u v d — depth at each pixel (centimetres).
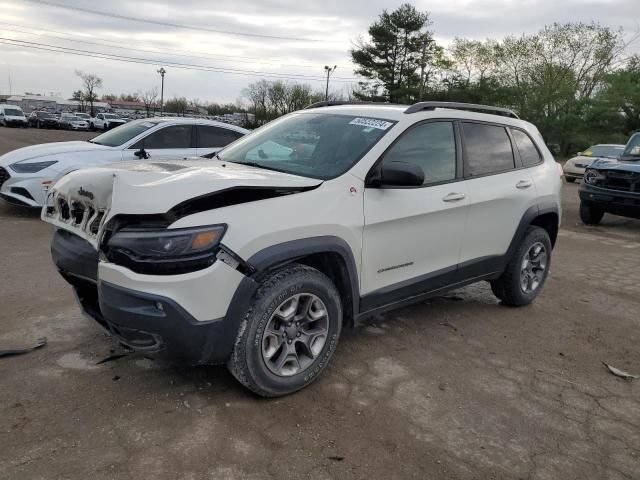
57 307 465
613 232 1077
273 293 317
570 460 297
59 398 323
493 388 372
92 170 348
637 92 4184
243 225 303
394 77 5459
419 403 344
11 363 362
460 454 295
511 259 511
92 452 276
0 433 286
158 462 271
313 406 332
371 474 274
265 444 291
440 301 548
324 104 500
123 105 11656
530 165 524
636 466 296
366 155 377
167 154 883
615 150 2028
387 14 5431
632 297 611
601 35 4541
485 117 486
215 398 333
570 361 426
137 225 296
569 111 4397
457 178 440
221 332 302
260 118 7212
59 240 361
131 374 355
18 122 5084
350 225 352
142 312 287
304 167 383
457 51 5134
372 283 382
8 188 825
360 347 423
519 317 518
